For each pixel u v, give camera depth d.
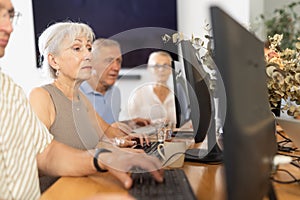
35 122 1.16
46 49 1.60
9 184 1.01
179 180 0.96
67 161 1.10
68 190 0.96
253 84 0.65
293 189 0.90
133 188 0.92
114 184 0.99
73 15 3.34
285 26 3.46
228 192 0.49
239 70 0.54
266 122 0.74
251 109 0.60
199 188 0.93
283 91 1.23
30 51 3.37
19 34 3.37
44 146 1.17
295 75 1.21
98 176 1.07
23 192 1.05
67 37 1.52
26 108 1.14
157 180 0.96
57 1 3.31
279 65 1.23
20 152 1.07
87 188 0.97
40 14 3.31
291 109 1.23
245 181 0.53
